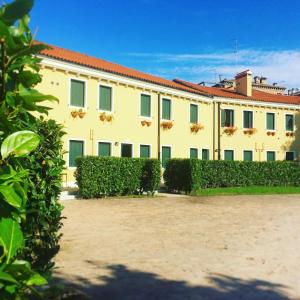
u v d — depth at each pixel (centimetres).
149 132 2664
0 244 149
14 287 147
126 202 1546
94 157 1661
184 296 495
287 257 702
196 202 1594
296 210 1380
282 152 3456
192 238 864
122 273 589
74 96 2211
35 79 185
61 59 2091
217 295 501
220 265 643
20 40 178
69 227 974
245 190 2120
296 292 518
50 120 523
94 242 804
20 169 179
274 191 2139
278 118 3453
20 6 160
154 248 759
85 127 2259
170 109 2830
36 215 461
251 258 692
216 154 3156
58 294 291
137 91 2586
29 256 335
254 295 503
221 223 1076
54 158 520
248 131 3281
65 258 669
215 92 3297
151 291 511
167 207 1416
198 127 2997
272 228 1005
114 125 2430
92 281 546
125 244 791
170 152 2812
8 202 152
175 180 2022
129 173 1777
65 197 1627
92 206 1397
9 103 175
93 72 2275
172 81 3344
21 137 173
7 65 172
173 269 616
